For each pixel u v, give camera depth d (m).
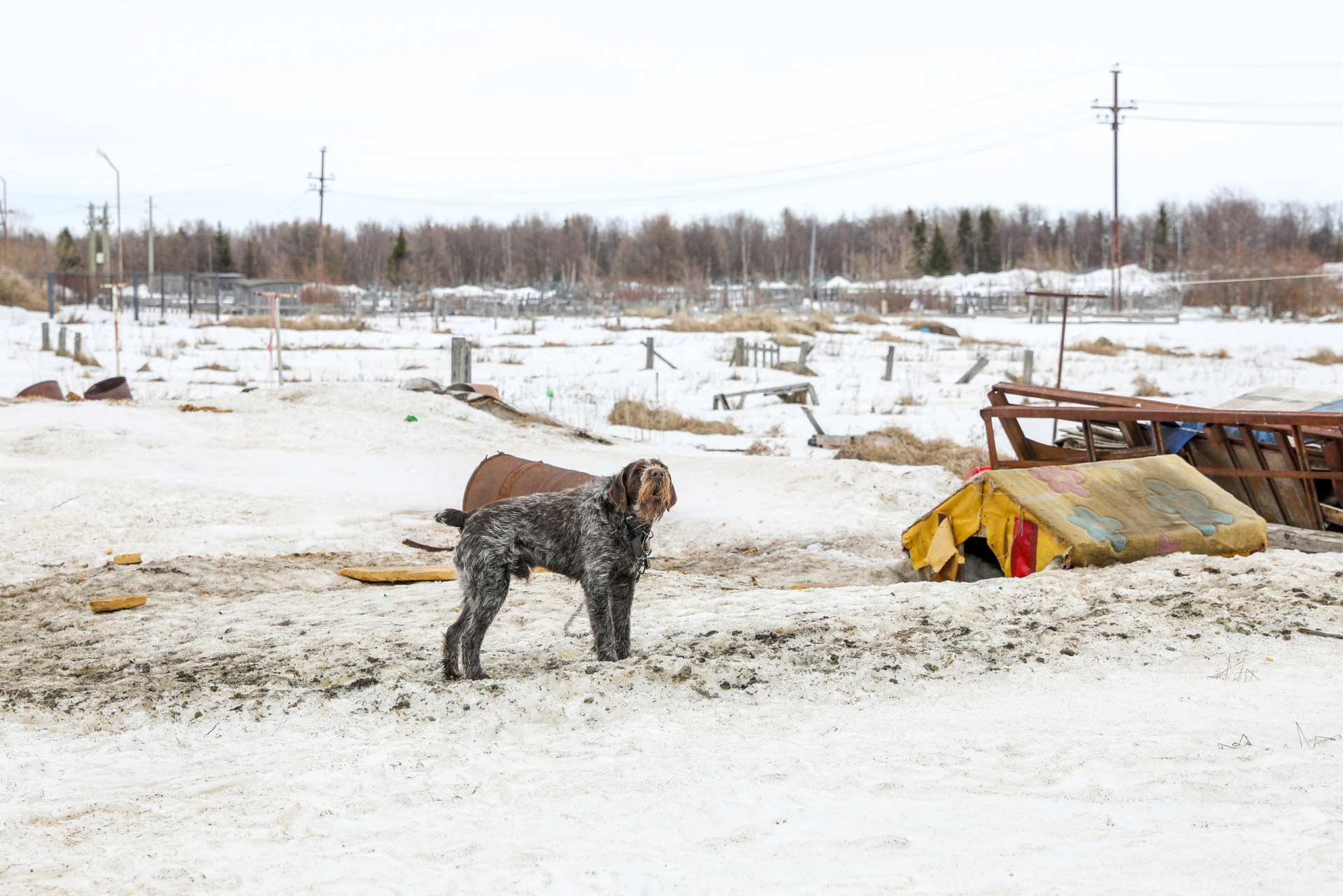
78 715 7.19
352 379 32.41
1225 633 7.78
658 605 9.95
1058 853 4.26
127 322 54.25
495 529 7.38
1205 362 41.12
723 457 18.84
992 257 122.38
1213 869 4.01
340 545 13.27
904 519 14.98
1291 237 117.81
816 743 6.03
